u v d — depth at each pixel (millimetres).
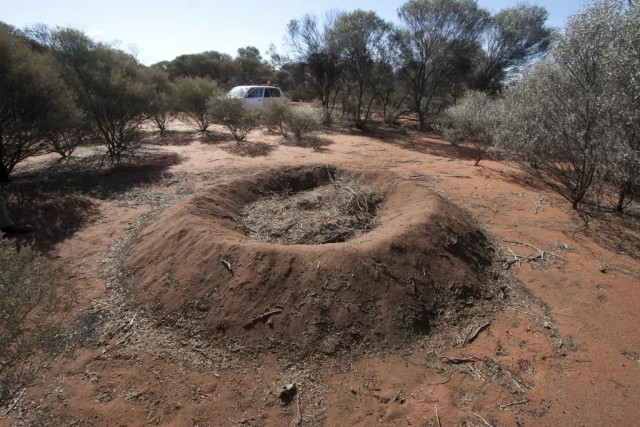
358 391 2939
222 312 3545
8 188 7023
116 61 9734
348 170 6672
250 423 2725
